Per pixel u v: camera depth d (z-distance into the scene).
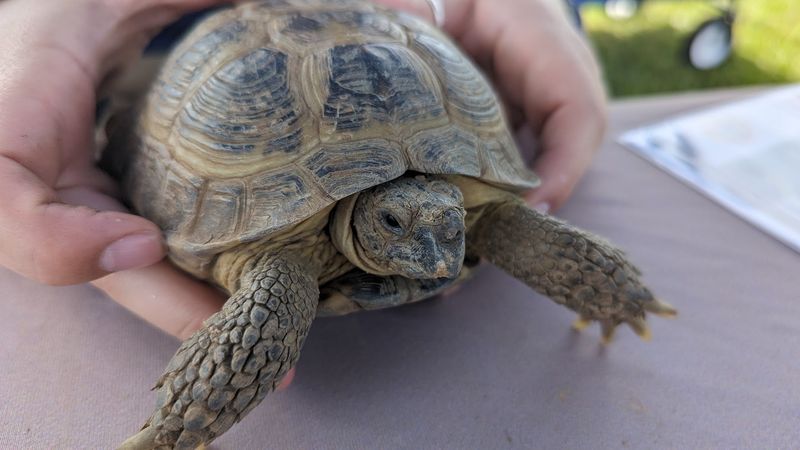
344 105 0.14
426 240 0.14
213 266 0.15
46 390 0.16
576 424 0.15
